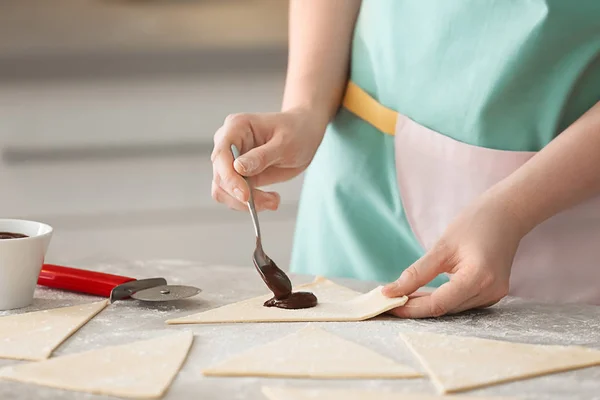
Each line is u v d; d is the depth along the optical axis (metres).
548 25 1.27
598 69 1.29
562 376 1.02
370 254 1.46
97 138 2.46
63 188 2.46
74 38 2.60
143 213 2.52
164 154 2.51
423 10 1.37
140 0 3.03
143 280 1.27
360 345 1.08
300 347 1.07
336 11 1.49
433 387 1.00
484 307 1.23
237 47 2.51
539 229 1.33
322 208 1.51
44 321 1.15
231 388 0.99
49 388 0.99
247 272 1.38
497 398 0.97
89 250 2.50
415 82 1.39
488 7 1.32
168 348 1.07
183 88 2.49
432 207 1.40
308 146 1.39
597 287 1.33
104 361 1.04
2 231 1.25
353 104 1.48
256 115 1.35
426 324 1.17
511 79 1.31
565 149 1.24
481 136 1.34
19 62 2.37
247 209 1.35
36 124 2.42
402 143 1.42
